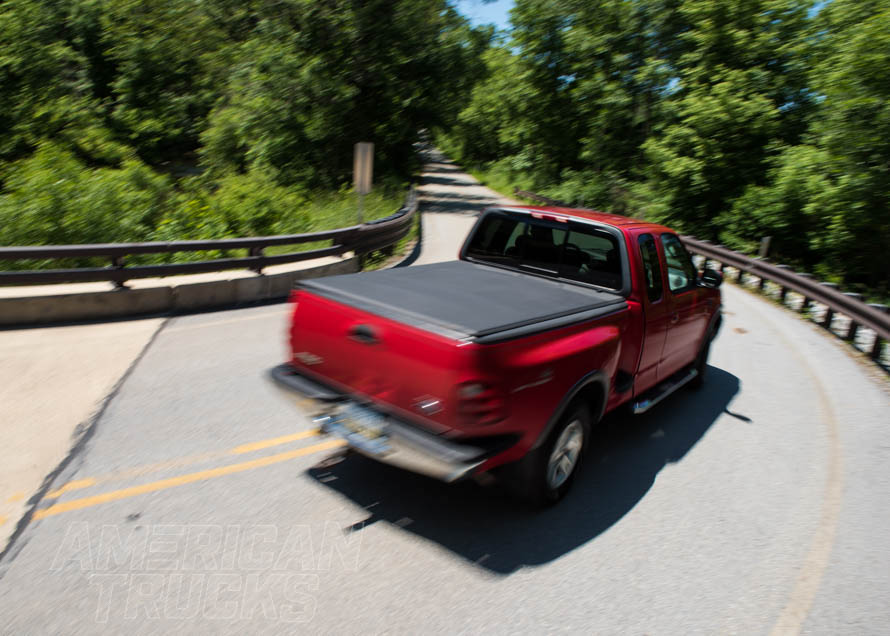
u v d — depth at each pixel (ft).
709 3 71.72
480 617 9.84
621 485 14.65
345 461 14.73
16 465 13.53
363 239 39.27
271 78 83.82
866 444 18.03
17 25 84.33
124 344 22.25
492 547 11.76
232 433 15.75
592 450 16.52
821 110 56.80
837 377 24.75
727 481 15.21
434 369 10.52
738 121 65.98
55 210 37.99
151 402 17.33
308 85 83.51
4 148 77.36
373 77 90.02
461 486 13.99
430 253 48.83
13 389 17.62
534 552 11.69
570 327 12.42
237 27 103.86
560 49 104.01
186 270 27.73
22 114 81.10
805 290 37.01
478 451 10.46
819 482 15.43
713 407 20.40
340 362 12.21
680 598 10.64
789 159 60.70
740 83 68.23
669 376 19.01
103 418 16.12
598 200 95.45
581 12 100.42
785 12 69.92
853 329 30.66
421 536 11.95
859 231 53.67
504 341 10.69
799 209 58.49
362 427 11.64
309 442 15.53
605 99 96.48
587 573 11.17
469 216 80.48
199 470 13.83
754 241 64.75
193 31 111.45
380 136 95.04
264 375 13.58
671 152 72.74
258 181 74.02
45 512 11.88
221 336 24.02
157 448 14.70
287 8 84.17
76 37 108.06
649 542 12.33
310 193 77.77
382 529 12.09
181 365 20.44
